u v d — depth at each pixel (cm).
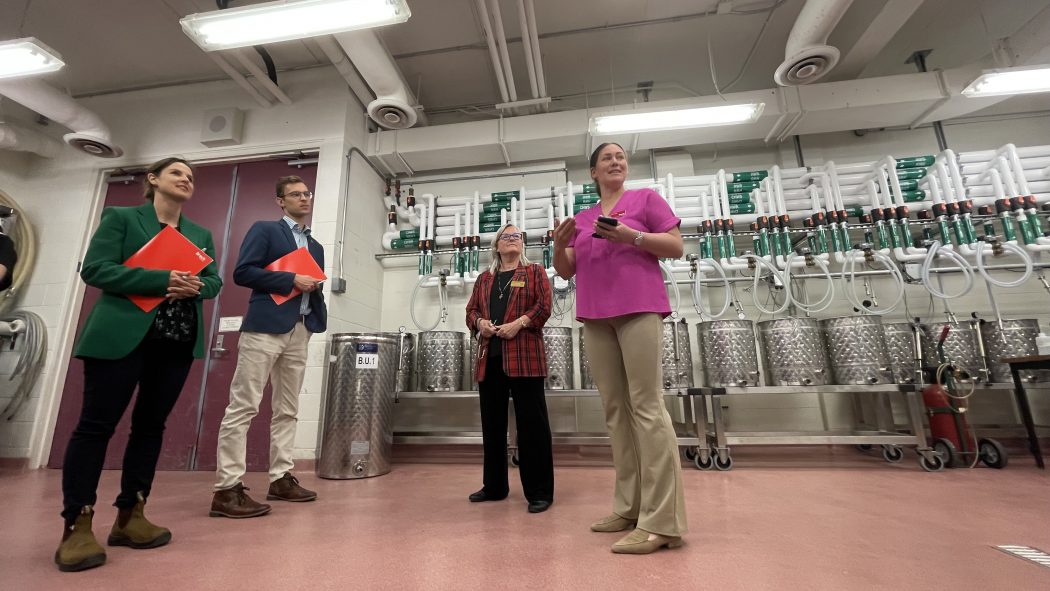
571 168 388
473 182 384
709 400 316
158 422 131
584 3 293
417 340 312
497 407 177
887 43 317
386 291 368
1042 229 296
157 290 119
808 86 314
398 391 291
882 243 289
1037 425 278
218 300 305
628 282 118
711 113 290
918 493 179
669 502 113
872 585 92
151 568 107
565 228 125
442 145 347
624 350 120
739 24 312
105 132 319
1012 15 297
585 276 129
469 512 158
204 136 330
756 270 293
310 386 277
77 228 334
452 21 304
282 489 180
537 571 102
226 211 326
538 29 314
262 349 173
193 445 281
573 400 316
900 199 292
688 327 321
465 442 275
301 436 271
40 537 135
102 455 116
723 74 362
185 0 261
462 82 364
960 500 166
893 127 354
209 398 288
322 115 330
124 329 116
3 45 230
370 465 239
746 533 128
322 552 117
